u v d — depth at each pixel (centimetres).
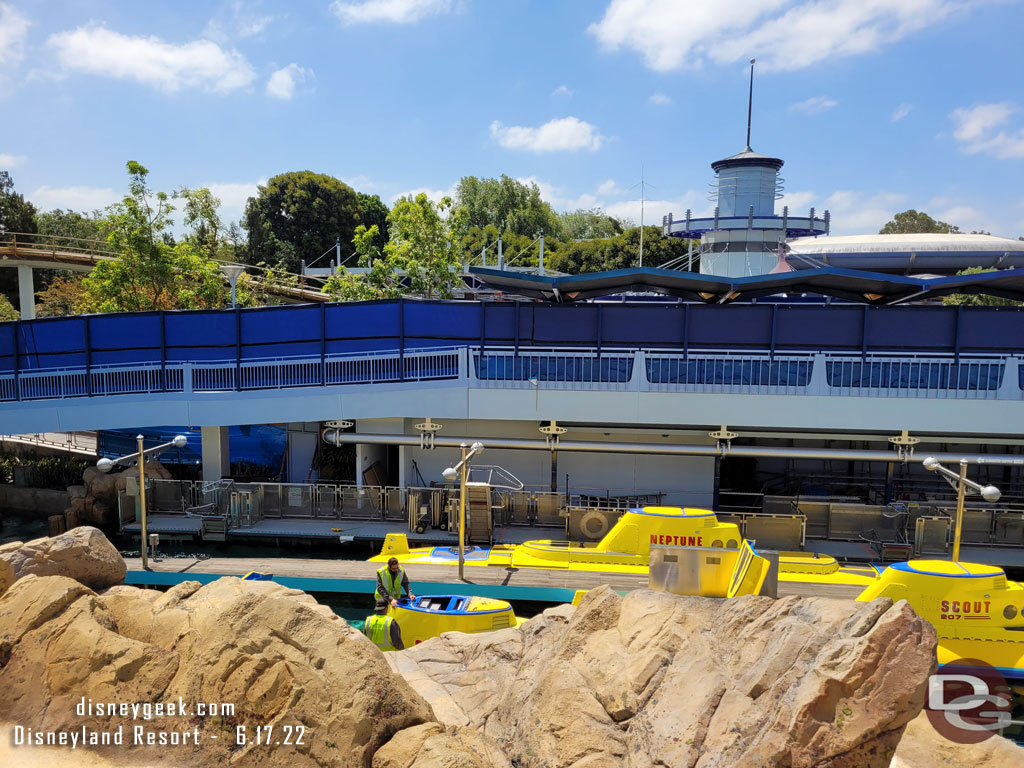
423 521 2431
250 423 2570
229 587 1034
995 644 1486
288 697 721
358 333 2628
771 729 643
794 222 4578
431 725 702
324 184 7744
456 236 4122
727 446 2489
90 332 2633
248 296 4462
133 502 2506
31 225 7169
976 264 4884
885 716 599
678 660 855
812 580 1975
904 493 2784
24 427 2580
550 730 809
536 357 2522
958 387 2373
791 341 2520
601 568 2045
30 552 1223
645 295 4019
